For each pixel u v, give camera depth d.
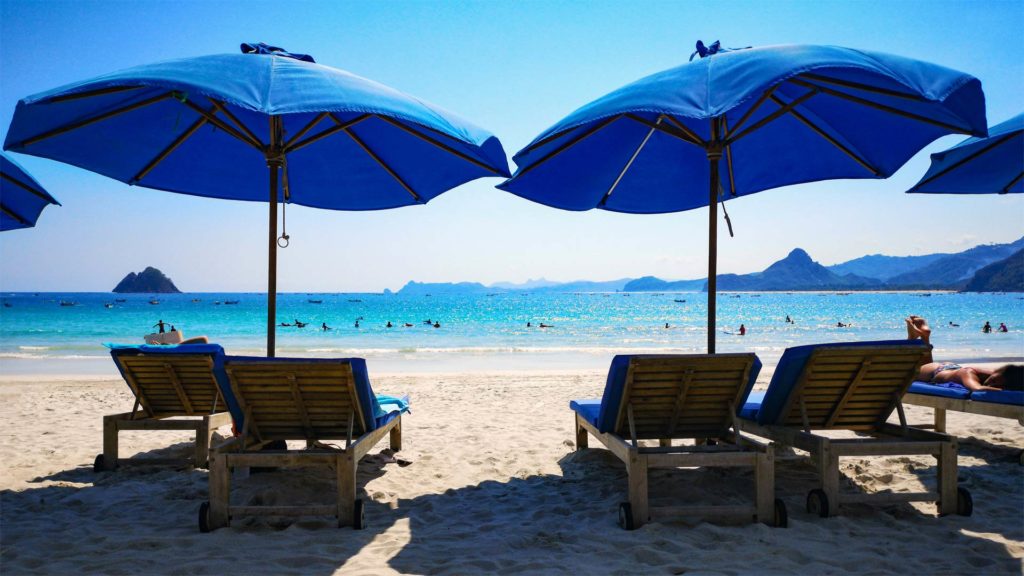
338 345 27.61
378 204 6.14
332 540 3.49
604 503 4.19
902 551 3.25
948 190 5.89
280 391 3.92
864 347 3.84
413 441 6.32
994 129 5.00
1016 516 3.81
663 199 6.38
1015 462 5.25
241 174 5.75
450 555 3.27
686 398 4.01
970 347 24.25
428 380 12.54
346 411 4.03
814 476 4.83
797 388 3.99
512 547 3.40
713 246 4.73
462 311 78.75
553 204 5.84
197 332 37.53
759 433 4.41
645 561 3.15
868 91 3.93
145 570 3.02
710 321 4.70
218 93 3.21
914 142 4.82
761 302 131.75
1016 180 5.79
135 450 6.01
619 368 3.80
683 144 5.84
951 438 3.83
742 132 4.58
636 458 3.65
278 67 3.71
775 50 3.63
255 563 3.12
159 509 4.08
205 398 5.32
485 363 18.89
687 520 3.79
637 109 3.44
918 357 3.97
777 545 3.31
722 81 3.48
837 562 3.09
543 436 6.55
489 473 5.11
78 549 3.31
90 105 4.07
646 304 115.75
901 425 4.10
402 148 5.30
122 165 5.06
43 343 28.00
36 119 4.02
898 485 4.55
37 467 5.31
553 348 24.91
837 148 5.41
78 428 7.17
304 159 5.68
